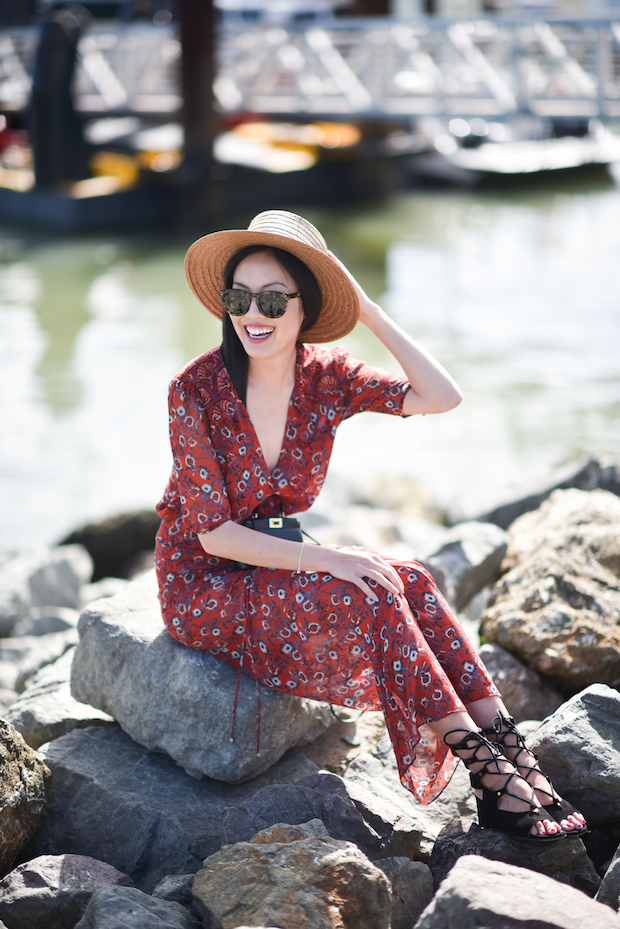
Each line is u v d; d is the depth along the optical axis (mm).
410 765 2053
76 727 2627
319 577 2156
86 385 7703
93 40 14602
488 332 8844
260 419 2264
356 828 2078
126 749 2492
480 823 2068
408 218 14227
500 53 13172
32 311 9750
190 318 9594
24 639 4102
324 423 2320
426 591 2137
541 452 6410
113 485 6039
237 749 2262
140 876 2209
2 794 2150
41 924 1956
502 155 17547
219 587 2262
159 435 6793
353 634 2146
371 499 5840
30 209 13516
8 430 6785
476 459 6383
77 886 2000
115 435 6766
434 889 2041
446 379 2316
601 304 9625
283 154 15500
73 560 5070
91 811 2318
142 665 2404
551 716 2270
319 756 2537
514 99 12820
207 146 13555
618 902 1869
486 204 15188
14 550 4973
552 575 2875
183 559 2348
